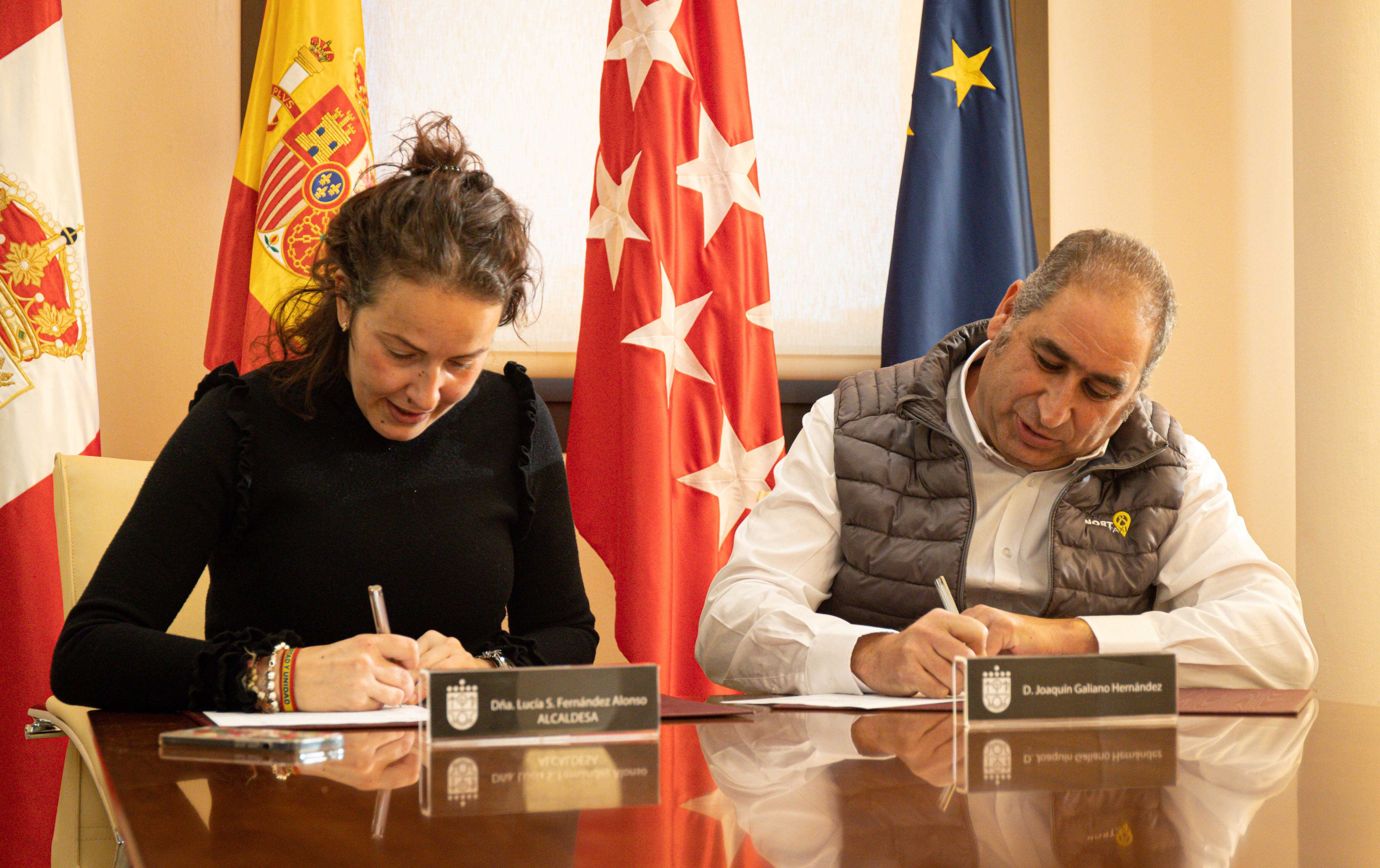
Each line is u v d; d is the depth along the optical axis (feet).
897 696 4.30
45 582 7.17
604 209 7.88
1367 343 7.42
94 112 8.20
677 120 7.85
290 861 1.64
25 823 6.98
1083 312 5.14
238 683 3.59
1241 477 8.87
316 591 4.52
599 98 8.82
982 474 5.86
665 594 7.32
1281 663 4.82
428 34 8.67
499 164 8.73
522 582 5.21
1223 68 9.04
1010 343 5.58
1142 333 5.11
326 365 4.66
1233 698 4.13
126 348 8.22
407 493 4.72
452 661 3.92
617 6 7.95
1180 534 5.79
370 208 4.30
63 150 7.45
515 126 8.74
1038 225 9.07
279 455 4.56
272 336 4.98
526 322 5.28
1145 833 1.82
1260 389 8.70
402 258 4.11
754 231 8.07
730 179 7.99
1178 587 5.72
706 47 8.05
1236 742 3.01
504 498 5.03
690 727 3.36
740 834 1.82
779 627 4.88
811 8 9.11
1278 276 8.52
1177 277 9.07
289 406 4.63
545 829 1.86
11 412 7.16
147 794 2.20
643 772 2.48
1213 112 9.07
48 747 7.07
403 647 3.70
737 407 7.86
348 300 4.33
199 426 4.47
